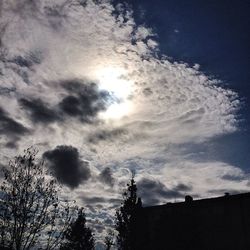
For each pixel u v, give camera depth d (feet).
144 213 83.05
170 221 70.74
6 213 43.73
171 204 85.10
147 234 77.30
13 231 42.91
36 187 47.29
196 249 68.13
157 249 69.97
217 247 75.66
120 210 82.74
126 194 84.99
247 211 75.77
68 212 48.65
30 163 48.93
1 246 42.01
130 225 79.82
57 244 45.83
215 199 80.84
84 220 98.37
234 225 75.97
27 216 44.42
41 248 44.50
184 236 68.13
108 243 94.27
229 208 78.48
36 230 44.57
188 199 85.46
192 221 71.51
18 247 42.22
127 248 76.95
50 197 47.65
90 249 96.12
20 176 46.98
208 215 80.07
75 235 94.27
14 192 45.16
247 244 72.59
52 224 46.39
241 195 78.07
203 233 78.23
